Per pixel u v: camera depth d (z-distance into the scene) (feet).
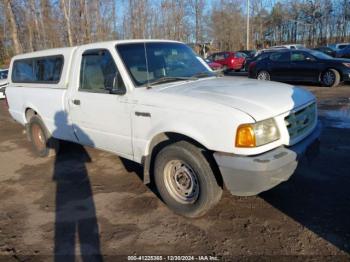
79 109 15.24
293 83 48.42
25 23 109.19
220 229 11.26
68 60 16.08
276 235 10.73
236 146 10.18
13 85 21.03
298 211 12.00
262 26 199.82
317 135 12.54
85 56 15.03
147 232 11.35
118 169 17.06
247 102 10.85
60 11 98.84
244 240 10.60
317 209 12.04
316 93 37.88
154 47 14.70
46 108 17.72
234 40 177.37
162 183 12.41
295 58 45.65
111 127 13.89
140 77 13.29
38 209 13.41
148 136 12.39
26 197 14.58
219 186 11.32
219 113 10.44
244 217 11.85
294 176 14.62
